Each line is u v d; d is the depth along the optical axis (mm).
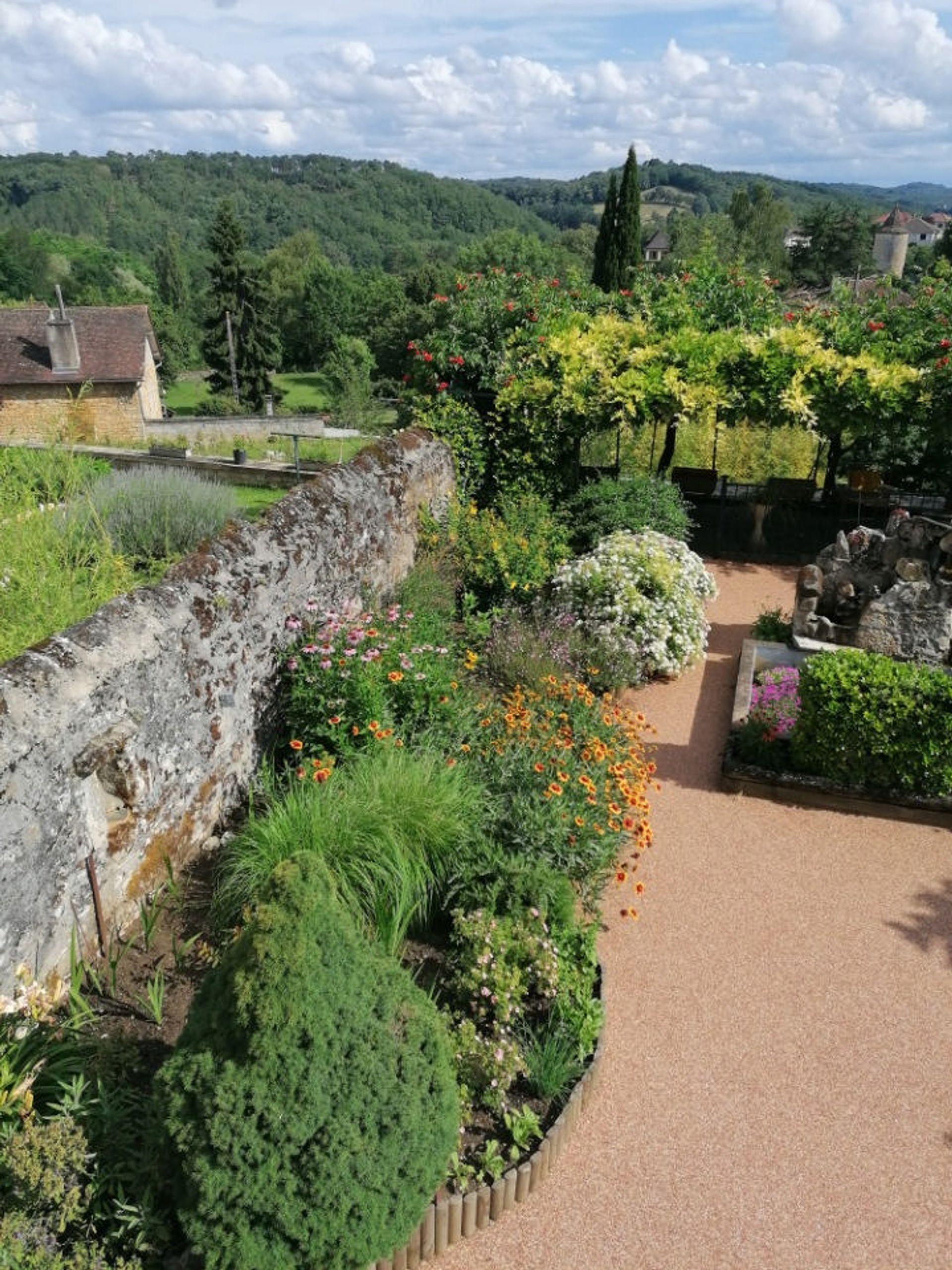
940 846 6207
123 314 31125
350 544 7449
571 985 4469
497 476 11609
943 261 12094
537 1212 3711
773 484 12320
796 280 68062
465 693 6492
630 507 10422
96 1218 3131
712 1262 3562
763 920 5449
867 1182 3896
